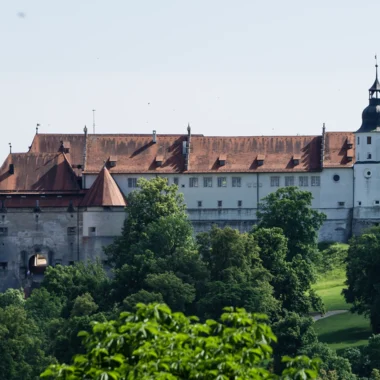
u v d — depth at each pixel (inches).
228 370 4667.8
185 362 4675.2
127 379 4640.8
